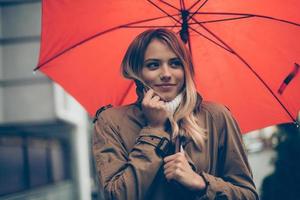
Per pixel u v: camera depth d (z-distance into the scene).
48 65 2.41
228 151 1.88
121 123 1.89
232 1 2.24
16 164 11.14
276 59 2.32
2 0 10.60
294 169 8.98
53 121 11.16
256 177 11.47
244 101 2.40
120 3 2.30
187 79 1.84
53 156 14.50
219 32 2.32
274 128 9.37
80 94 2.44
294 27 2.26
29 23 10.64
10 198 10.20
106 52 2.41
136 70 1.90
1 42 10.73
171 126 1.80
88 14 2.33
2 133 10.67
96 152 1.87
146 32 1.90
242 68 2.36
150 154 1.73
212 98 2.42
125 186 1.70
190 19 2.30
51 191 13.30
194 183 1.70
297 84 2.34
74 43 2.39
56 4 2.30
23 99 10.91
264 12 2.24
